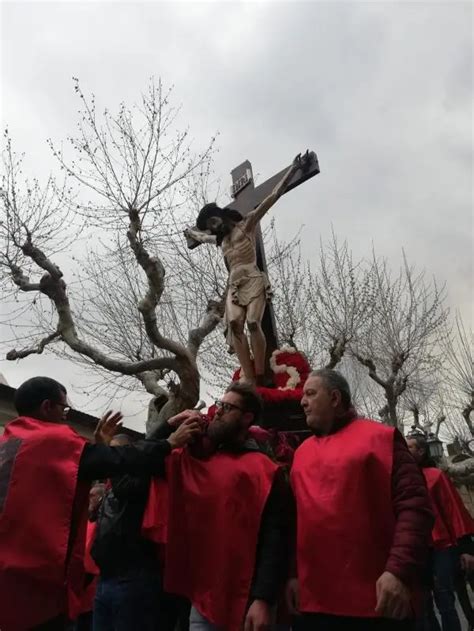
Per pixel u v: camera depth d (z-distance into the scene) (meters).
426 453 5.67
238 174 9.75
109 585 3.40
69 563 3.04
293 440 5.47
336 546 2.84
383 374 17.80
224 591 3.07
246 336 8.01
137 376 11.78
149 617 3.30
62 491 3.03
